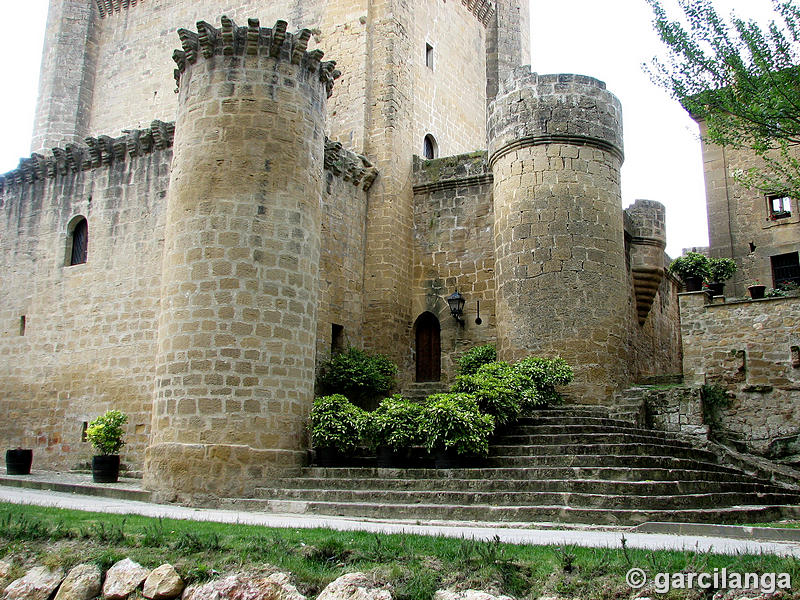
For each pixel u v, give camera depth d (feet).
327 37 84.94
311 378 55.93
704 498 42.39
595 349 64.13
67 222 76.07
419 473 47.47
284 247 55.21
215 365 51.72
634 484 41.81
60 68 98.53
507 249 68.13
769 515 42.68
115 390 68.28
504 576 24.36
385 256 76.95
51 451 71.36
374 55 82.53
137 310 68.64
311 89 59.62
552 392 61.41
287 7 88.89
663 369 92.58
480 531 34.53
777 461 60.18
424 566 25.82
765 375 62.90
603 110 69.41
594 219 66.80
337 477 50.01
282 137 56.70
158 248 68.74
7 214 80.84
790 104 41.27
